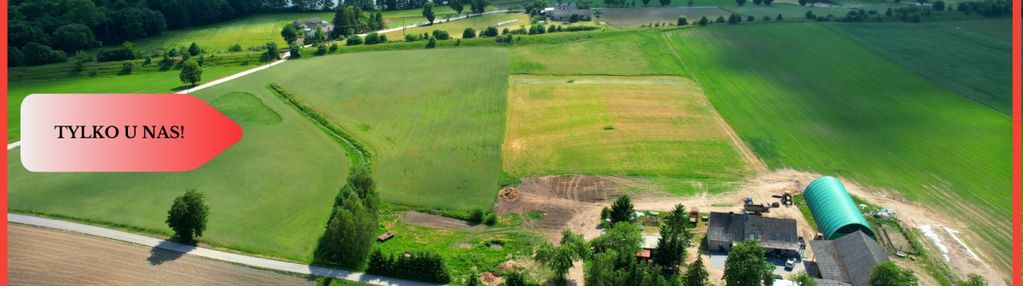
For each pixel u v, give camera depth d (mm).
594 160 120688
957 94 156625
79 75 171250
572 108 148125
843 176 113938
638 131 134250
